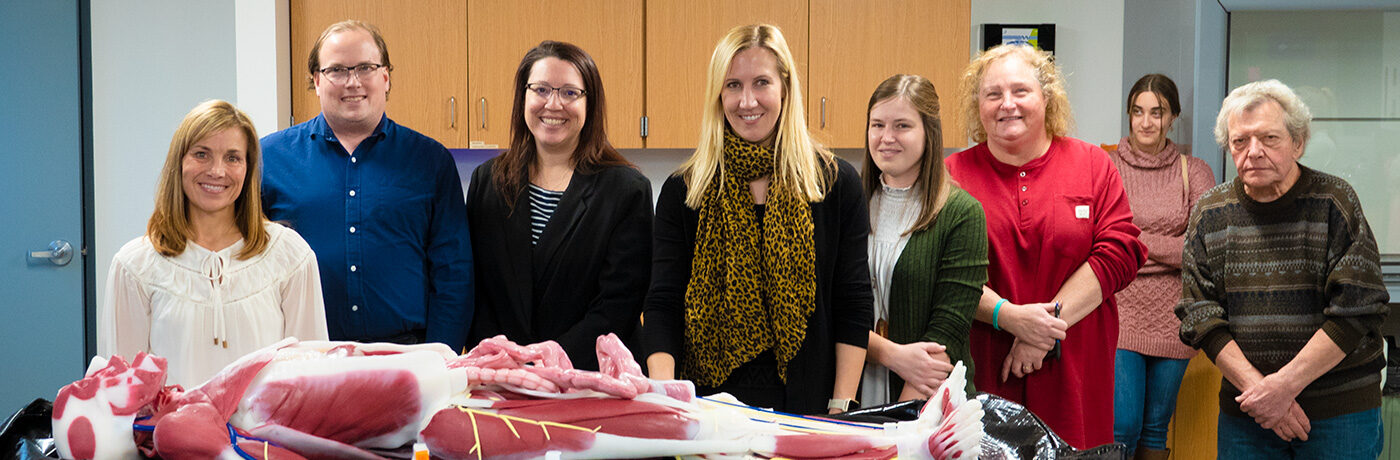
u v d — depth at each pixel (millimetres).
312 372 1279
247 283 1887
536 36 3572
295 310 1957
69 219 3621
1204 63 3096
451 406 1308
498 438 1277
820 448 1321
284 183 2139
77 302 3648
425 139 2240
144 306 1856
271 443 1258
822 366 1932
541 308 2162
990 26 3744
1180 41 3227
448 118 3574
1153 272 2869
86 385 1255
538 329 2178
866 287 1967
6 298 3611
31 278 3617
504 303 2188
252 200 1912
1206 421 3047
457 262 2182
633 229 2162
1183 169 2977
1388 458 3016
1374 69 3057
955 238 2020
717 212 1939
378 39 2193
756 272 1920
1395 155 3072
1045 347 2070
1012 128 2156
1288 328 2184
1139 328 2869
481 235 2217
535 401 1357
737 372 1965
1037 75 2195
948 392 1372
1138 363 2865
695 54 3609
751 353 1920
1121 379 2857
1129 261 2160
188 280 1849
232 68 3680
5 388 3637
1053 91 2225
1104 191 2215
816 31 3602
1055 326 2045
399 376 1286
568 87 2102
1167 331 2861
